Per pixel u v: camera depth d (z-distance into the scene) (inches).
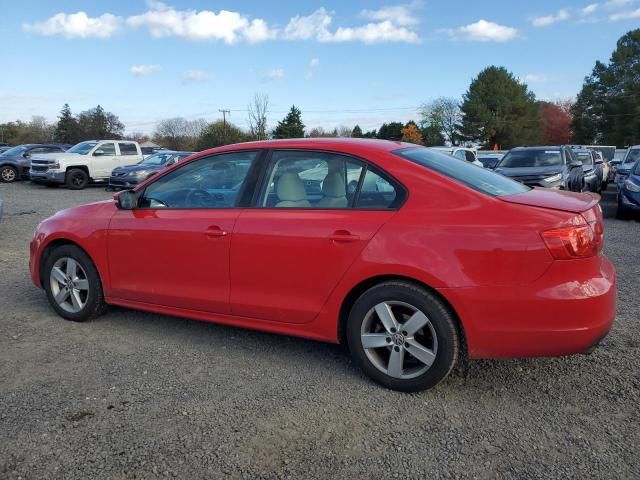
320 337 146.9
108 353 163.5
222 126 2645.2
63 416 125.7
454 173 143.2
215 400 134.0
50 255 191.6
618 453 110.9
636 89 2436.0
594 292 123.3
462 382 143.4
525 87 2955.2
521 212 126.6
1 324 187.9
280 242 146.2
